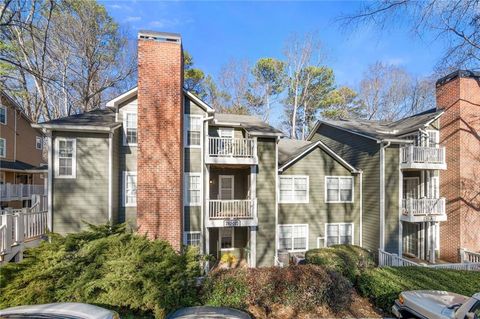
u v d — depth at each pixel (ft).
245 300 22.97
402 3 24.03
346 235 50.44
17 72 54.90
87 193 36.29
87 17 70.90
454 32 27.17
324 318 22.68
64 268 21.02
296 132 111.04
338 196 50.49
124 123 39.11
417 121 52.70
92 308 14.46
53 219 35.24
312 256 36.40
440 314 16.67
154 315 20.63
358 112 116.98
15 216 27.66
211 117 41.78
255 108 108.58
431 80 97.71
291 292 23.82
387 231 46.80
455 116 48.16
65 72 68.08
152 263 22.41
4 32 45.68
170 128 34.73
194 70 94.43
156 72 34.86
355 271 31.68
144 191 33.60
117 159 38.63
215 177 47.80
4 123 69.72
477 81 48.49
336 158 50.42
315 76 106.73
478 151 47.93
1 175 68.74
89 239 24.34
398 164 48.14
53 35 63.87
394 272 28.60
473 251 46.29
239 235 47.85
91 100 82.07
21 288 19.94
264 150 45.60
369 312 24.08
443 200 46.68
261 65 107.04
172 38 35.55
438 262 47.62
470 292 23.40
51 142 35.68
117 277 20.85
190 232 41.47
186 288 22.18
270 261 44.88
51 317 13.14
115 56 83.25
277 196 46.06
